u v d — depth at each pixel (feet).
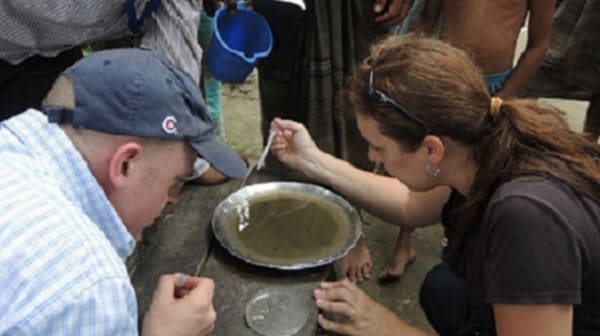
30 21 5.08
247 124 10.52
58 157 2.86
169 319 3.48
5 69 5.53
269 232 4.84
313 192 5.29
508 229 3.51
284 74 7.14
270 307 4.25
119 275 2.69
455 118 3.59
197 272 4.51
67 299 2.50
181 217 5.07
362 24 7.02
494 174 3.71
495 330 4.25
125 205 3.08
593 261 3.60
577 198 3.60
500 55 6.81
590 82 8.46
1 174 2.72
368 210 5.51
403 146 3.79
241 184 5.49
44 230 2.61
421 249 8.00
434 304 5.67
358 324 4.29
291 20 6.84
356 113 3.93
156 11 4.89
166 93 3.02
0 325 2.46
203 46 6.50
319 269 4.58
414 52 3.72
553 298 3.47
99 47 6.45
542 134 3.70
